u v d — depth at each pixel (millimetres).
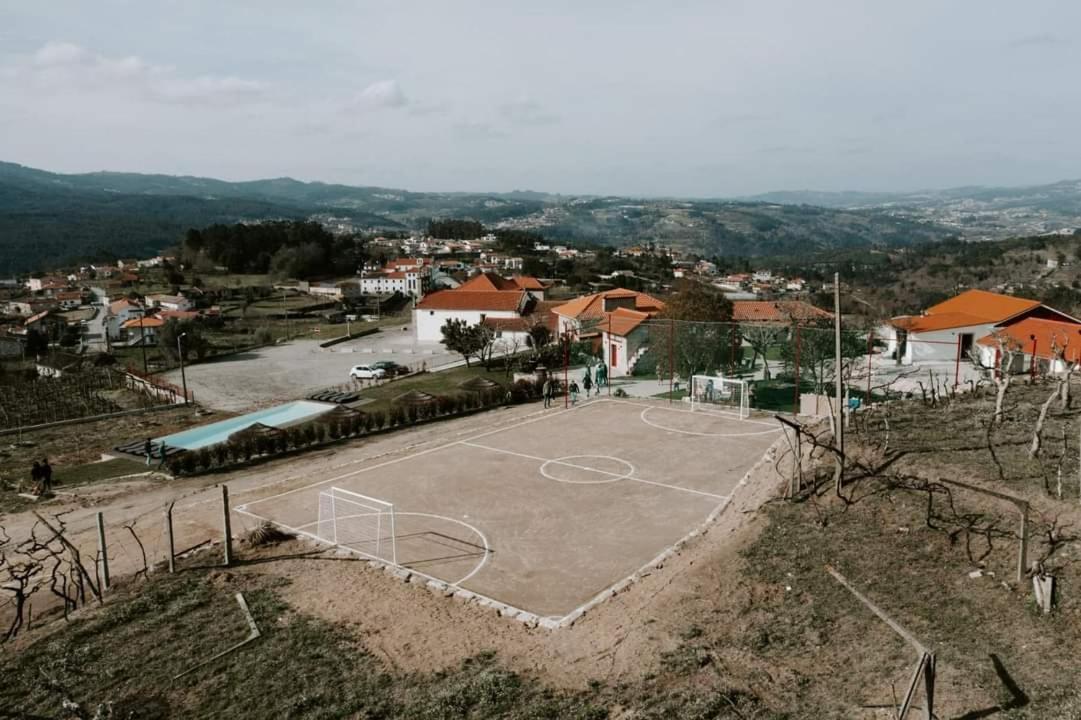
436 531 30250
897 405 41750
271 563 27344
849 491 28047
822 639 18594
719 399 56625
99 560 29719
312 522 31938
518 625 21750
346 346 122438
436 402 57719
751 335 68062
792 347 65688
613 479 36875
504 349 99750
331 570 26391
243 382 91188
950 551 22219
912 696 13734
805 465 32625
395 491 35812
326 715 17266
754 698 16297
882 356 71875
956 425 34969
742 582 22281
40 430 66125
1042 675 15680
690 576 23344
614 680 17875
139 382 91688
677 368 66750
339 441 51344
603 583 24859
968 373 63156
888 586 20719
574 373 76438
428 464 40438
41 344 147125
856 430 35812
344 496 35281
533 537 29375
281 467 44750
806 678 16938
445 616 22453
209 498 37719
